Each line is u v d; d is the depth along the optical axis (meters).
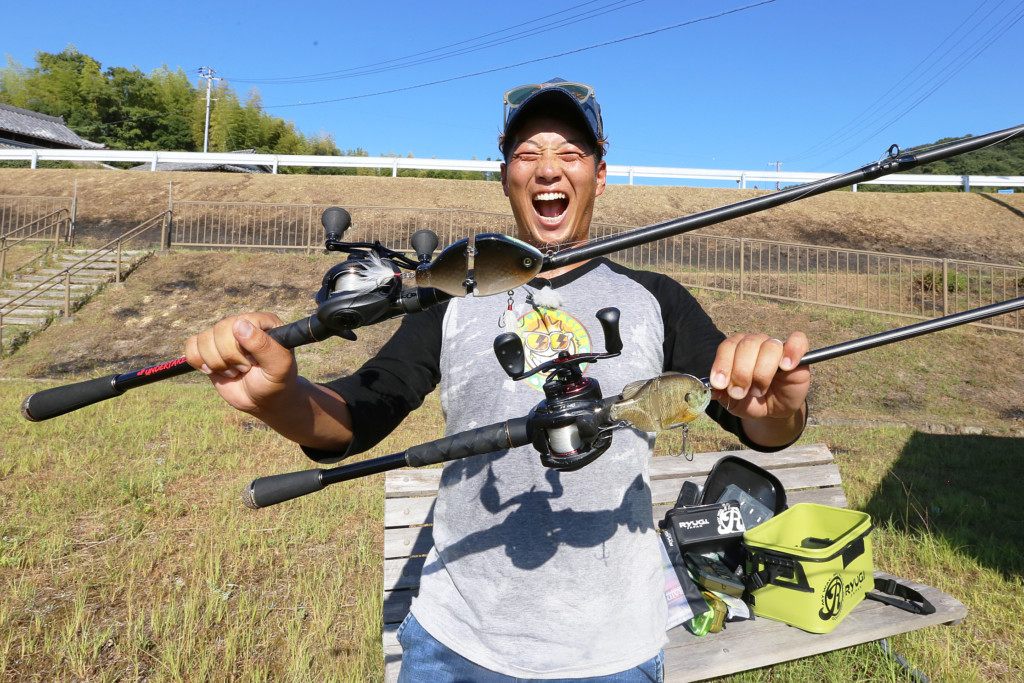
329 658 3.32
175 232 18.20
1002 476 6.73
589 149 1.69
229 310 13.67
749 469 3.73
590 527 1.48
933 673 3.19
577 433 1.17
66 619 3.70
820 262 17.05
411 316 1.72
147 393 9.72
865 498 5.86
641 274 1.77
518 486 1.52
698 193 22.59
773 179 22.75
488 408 1.56
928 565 4.44
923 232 19.30
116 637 3.54
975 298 13.95
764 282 14.80
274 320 1.13
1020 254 17.44
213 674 3.23
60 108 56.88
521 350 1.21
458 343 1.63
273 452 7.05
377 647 3.37
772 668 3.21
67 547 4.65
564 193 1.68
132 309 13.77
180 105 60.44
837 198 22.08
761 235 19.03
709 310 13.20
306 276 15.09
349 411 1.40
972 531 5.02
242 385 1.12
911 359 11.40
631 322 1.60
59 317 13.27
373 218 19.02
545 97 1.62
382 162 22.86
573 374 1.22
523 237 1.74
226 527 5.04
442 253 1.08
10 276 14.90
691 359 1.60
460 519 1.59
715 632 3.06
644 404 1.13
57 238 17.12
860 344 1.02
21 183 22.14
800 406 1.22
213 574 4.20
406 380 1.59
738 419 1.43
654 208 20.80
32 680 3.15
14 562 4.34
